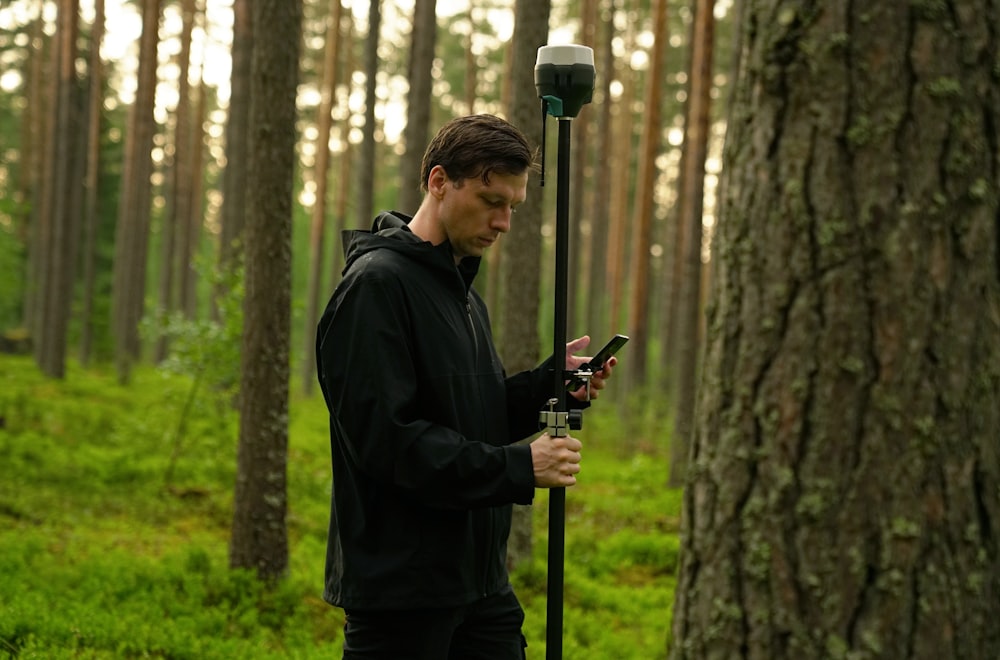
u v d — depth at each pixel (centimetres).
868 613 194
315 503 1015
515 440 266
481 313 255
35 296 2667
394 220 240
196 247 2675
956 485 194
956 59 192
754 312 204
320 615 616
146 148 2038
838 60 195
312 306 2195
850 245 195
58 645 486
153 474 1042
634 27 2394
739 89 211
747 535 204
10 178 3378
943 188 193
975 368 195
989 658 198
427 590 225
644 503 1171
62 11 2088
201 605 595
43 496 880
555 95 221
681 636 216
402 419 217
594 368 249
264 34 620
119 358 2025
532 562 780
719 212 219
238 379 1040
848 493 195
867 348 194
